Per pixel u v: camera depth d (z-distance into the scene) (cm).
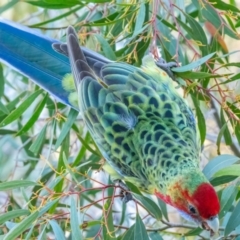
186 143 830
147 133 845
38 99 1138
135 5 879
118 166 867
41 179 987
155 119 855
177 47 892
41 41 934
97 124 875
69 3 897
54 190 832
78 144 1102
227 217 882
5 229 888
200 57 897
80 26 927
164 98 875
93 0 883
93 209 1093
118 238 899
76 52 893
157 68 904
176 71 868
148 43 895
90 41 984
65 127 880
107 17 897
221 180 830
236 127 867
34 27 939
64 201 976
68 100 916
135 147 849
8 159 1095
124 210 902
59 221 918
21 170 1097
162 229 873
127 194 892
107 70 891
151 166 827
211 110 1071
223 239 845
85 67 891
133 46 911
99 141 876
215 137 1100
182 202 788
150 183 841
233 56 1241
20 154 1118
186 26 900
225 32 915
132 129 858
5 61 927
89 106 881
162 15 998
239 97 866
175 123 854
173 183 795
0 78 968
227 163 810
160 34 902
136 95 873
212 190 778
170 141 828
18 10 1228
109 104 875
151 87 881
